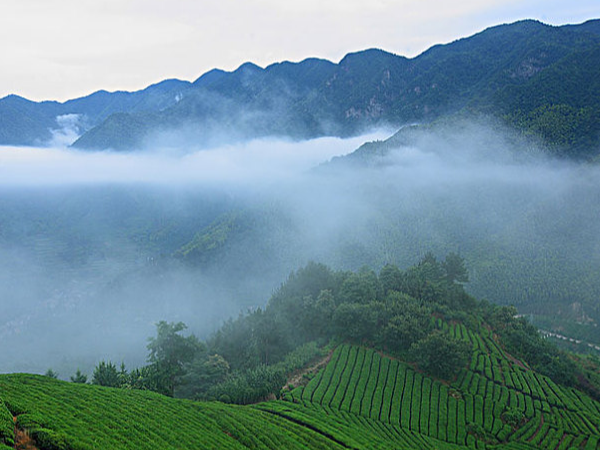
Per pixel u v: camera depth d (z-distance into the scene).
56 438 43.03
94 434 49.78
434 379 105.81
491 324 139.25
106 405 62.34
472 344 121.00
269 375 95.56
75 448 43.66
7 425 41.38
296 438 72.25
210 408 75.06
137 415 62.09
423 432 88.56
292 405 88.12
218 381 105.06
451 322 130.75
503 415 96.06
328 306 127.75
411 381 104.38
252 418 75.81
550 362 120.75
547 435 92.12
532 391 106.25
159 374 94.38
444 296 141.25
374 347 116.69
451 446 85.00
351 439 75.75
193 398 95.38
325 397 94.25
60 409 54.88
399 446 79.12
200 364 108.31
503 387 105.88
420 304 134.88
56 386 66.62
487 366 112.50
